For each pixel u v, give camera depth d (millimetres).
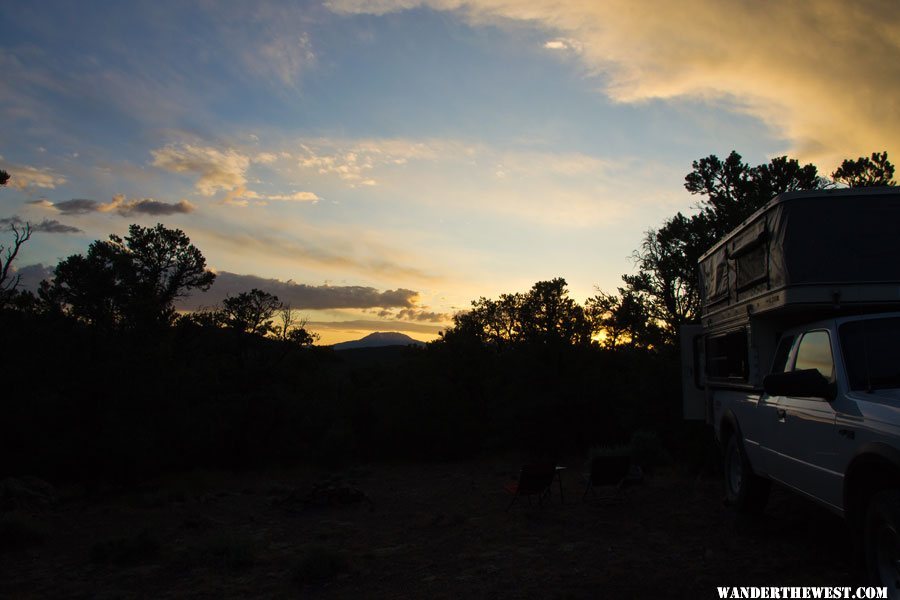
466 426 32156
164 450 21297
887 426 4230
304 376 34562
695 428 14438
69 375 19297
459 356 37562
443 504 12055
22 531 9656
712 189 23703
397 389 33688
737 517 7855
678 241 25062
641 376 21062
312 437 31859
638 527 8062
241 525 10648
